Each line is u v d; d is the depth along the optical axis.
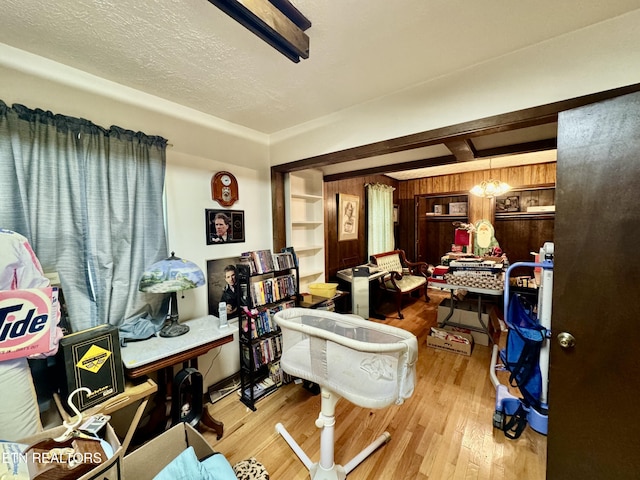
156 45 1.33
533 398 1.77
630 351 1.11
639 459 1.10
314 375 1.38
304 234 3.24
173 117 1.99
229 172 2.37
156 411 1.78
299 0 1.06
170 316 1.88
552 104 1.35
